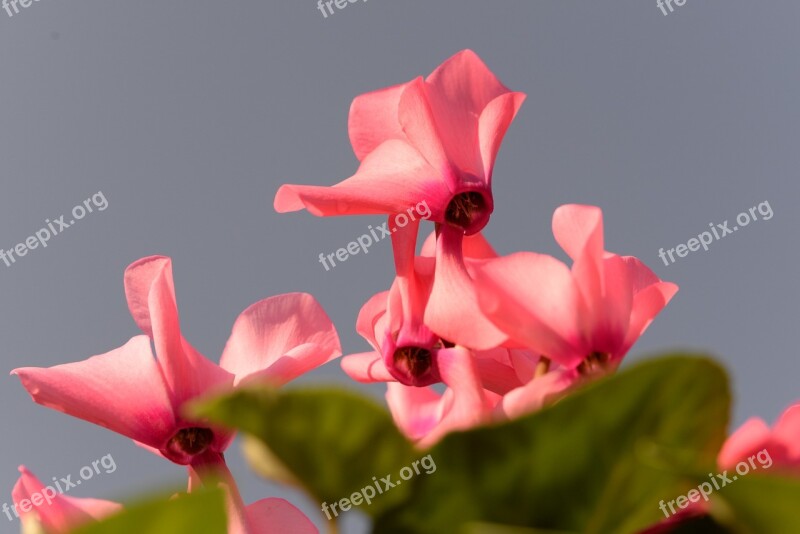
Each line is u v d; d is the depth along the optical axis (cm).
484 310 30
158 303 33
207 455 33
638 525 25
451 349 32
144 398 33
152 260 35
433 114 34
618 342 30
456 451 24
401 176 33
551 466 25
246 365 35
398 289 33
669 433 25
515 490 25
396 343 33
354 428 24
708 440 25
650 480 25
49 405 33
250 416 24
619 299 30
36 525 28
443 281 32
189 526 21
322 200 32
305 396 24
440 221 33
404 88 33
